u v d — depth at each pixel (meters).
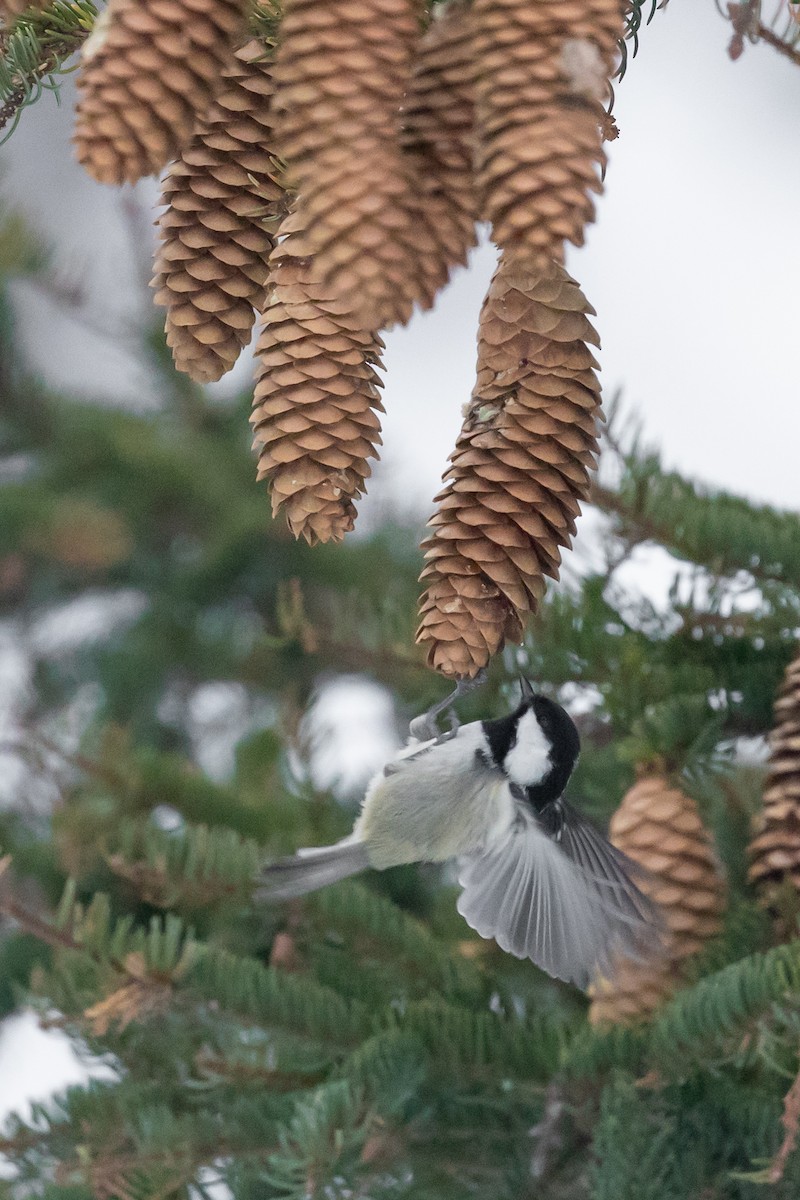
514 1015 7.11
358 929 7.49
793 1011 6.03
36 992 6.90
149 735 11.72
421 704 8.20
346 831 8.38
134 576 12.30
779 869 6.77
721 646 7.65
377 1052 6.71
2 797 9.22
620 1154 6.25
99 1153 6.69
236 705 11.95
